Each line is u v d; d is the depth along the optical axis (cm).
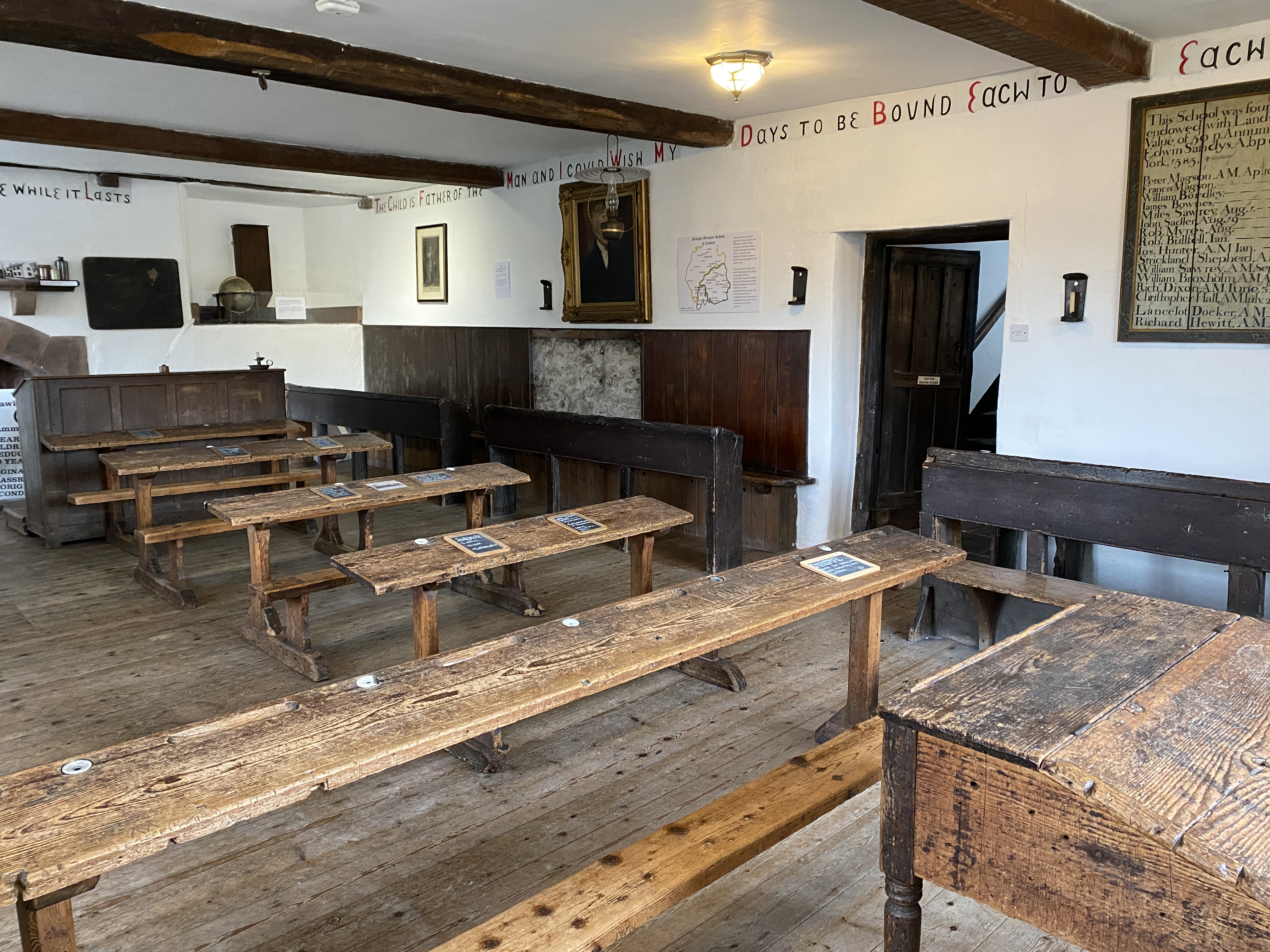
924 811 172
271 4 399
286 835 302
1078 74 445
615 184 648
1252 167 426
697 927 253
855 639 353
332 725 217
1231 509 375
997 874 163
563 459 757
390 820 310
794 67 501
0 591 570
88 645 473
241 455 596
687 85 545
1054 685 188
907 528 689
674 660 263
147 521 580
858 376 638
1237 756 159
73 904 265
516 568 528
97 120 644
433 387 985
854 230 591
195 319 993
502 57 485
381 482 504
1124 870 144
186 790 186
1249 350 437
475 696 233
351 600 551
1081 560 476
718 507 582
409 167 796
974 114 524
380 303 1050
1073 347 498
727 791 326
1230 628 228
